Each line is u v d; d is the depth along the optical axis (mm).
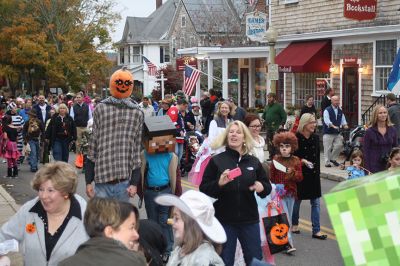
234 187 6047
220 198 6113
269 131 18422
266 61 29516
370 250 1796
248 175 6090
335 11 22125
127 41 70750
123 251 3338
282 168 8578
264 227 7172
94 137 7223
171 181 8016
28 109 20953
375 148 9930
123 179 7223
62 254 4324
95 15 50344
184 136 15766
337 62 22156
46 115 21000
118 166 7168
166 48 70312
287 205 8656
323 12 22766
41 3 48219
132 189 7332
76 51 49719
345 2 19438
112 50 52719
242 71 31359
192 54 33438
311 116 9117
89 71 50219
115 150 7172
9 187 15156
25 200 13430
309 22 23578
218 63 44875
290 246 8000
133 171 7320
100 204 3561
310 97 18453
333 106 16641
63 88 53844
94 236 3508
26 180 16234
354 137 16281
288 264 8195
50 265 4340
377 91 20016
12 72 50188
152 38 69938
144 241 4648
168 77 45406
